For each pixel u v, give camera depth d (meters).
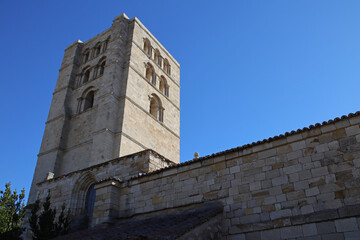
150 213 20.34
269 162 17.58
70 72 47.66
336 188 15.21
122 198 22.16
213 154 19.53
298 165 16.66
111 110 37.50
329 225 14.60
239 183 18.00
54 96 46.44
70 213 28.25
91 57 48.81
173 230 14.01
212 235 16.00
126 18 48.41
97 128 36.44
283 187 16.58
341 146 15.91
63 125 41.34
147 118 41.62
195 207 18.73
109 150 34.78
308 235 14.90
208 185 19.00
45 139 41.81
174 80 54.09
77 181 29.72
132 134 37.66
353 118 16.09
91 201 28.91
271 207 16.45
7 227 25.42
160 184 20.95
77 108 43.31
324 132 16.58
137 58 45.00
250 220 16.72
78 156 37.91
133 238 13.37
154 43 52.19
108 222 20.64
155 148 41.16
